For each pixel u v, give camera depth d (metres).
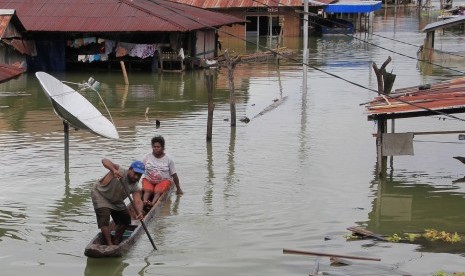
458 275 11.57
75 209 15.34
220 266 12.17
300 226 14.26
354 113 27.05
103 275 11.82
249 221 14.52
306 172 18.28
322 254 12.63
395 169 18.64
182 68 41.84
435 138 22.28
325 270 11.93
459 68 42.16
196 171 18.28
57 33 42.09
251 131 23.53
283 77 38.97
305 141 21.98
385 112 17.00
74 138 22.11
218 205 15.52
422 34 65.75
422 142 21.72
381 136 17.64
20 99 30.92
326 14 69.62
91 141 21.69
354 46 57.03
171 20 41.06
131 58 42.78
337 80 37.12
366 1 71.25
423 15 88.12
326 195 16.38
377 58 48.31
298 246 13.14
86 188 16.81
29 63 42.53
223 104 29.73
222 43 60.50
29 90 33.97
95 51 42.72
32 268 12.12
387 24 76.50
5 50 40.12
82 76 40.19
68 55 43.47
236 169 18.52
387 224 14.49
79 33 41.78
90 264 12.26
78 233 13.85
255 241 13.37
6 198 16.00
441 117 25.42
